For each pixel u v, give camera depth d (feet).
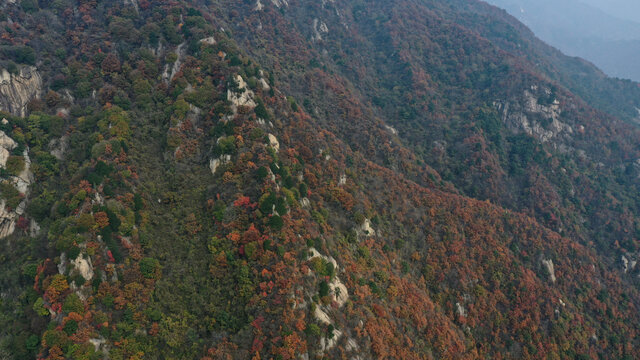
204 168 268.62
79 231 193.88
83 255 187.52
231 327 194.80
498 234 351.25
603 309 333.21
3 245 224.12
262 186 239.30
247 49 463.42
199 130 287.28
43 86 295.48
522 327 294.46
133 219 217.77
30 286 197.47
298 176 284.00
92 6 355.77
